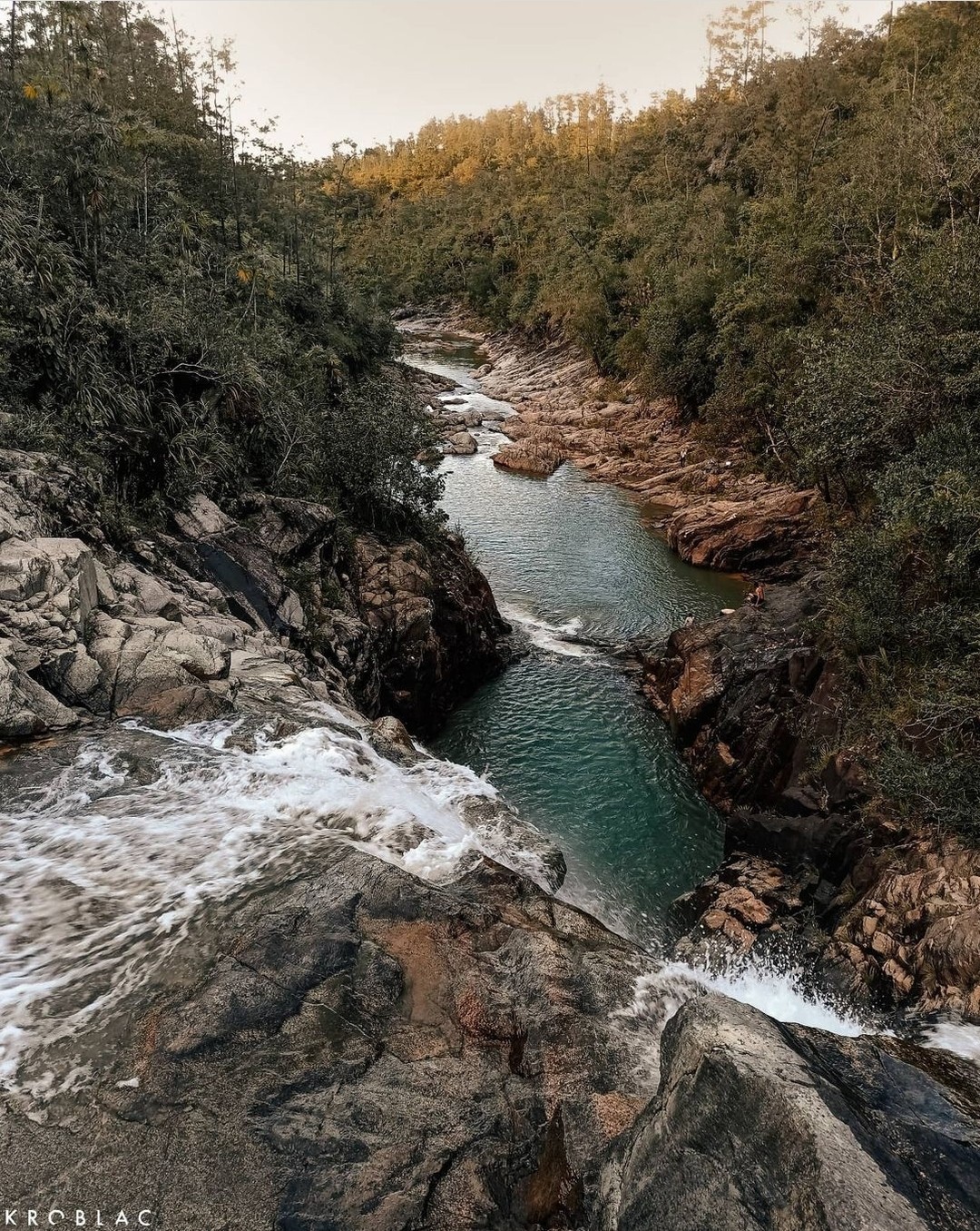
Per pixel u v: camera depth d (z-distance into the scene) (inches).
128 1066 307.1
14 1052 309.7
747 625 1042.7
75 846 427.8
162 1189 264.1
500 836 539.8
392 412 1290.6
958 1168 256.4
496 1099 315.0
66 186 1280.8
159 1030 322.0
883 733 697.0
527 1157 294.4
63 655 541.0
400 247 5812.0
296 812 484.1
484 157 7062.0
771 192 2684.5
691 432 2288.4
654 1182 252.4
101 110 1581.0
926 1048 363.3
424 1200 268.2
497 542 1659.7
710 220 2797.7
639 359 2763.3
